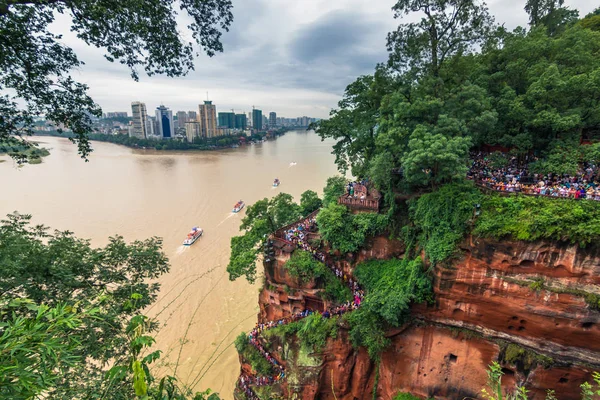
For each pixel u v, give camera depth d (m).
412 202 27.12
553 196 21.42
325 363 26.83
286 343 28.55
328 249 30.83
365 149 34.47
